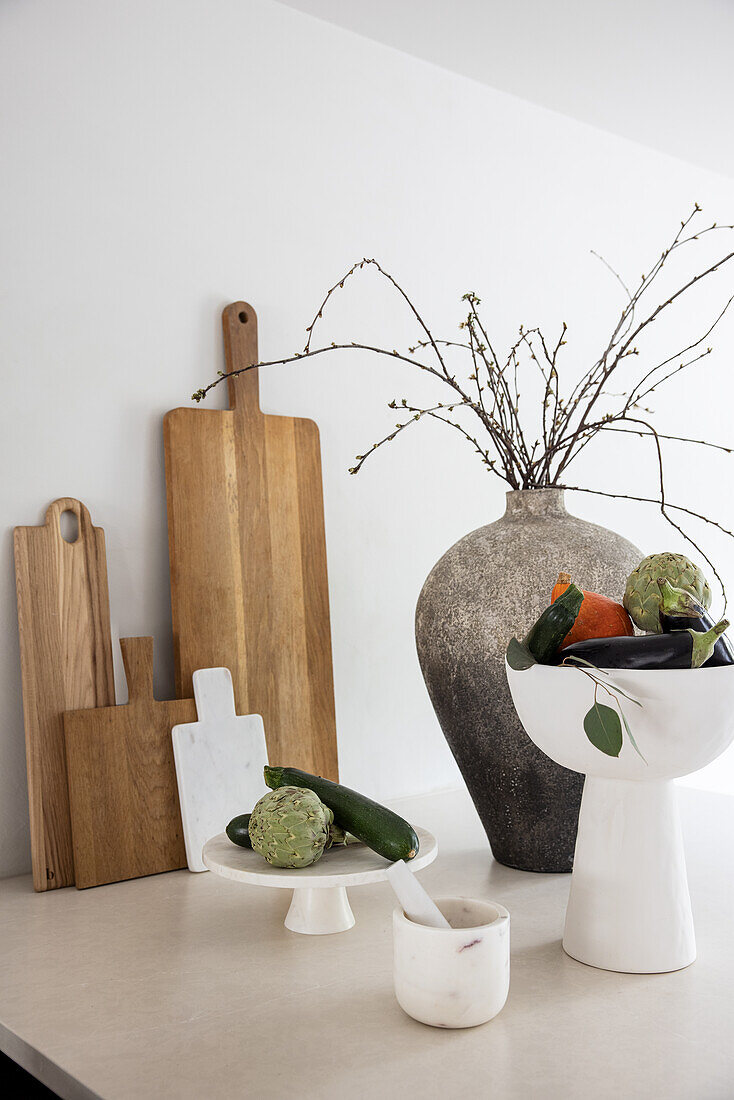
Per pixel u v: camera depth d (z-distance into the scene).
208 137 1.28
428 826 1.27
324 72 1.41
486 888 1.00
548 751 0.78
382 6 1.38
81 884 1.03
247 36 1.32
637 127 1.81
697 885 0.99
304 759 1.26
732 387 2.09
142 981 0.77
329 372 1.39
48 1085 0.64
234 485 1.23
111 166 1.18
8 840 1.08
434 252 1.53
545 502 1.08
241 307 1.27
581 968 0.79
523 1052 0.64
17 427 1.09
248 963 0.81
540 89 1.65
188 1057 0.64
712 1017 0.69
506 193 1.64
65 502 1.09
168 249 1.23
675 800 0.81
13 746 1.08
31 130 1.12
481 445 1.58
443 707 1.05
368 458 1.43
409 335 1.49
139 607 1.18
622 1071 0.61
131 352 1.19
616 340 1.82
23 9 1.11
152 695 1.10
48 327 1.12
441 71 1.56
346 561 1.40
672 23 1.45
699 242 2.01
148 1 1.22
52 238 1.13
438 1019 0.67
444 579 1.05
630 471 1.84
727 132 1.84
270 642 1.24
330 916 0.89
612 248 1.82
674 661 0.72
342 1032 0.67
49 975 0.79
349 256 1.43
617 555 1.03
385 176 1.48
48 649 1.06
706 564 2.00
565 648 0.76
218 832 1.10
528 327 1.66
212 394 1.26
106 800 1.05
